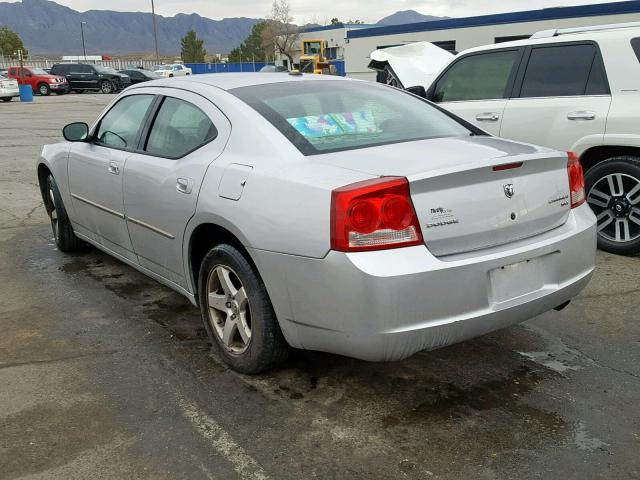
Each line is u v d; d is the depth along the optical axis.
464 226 2.71
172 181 3.50
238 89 3.57
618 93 5.19
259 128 3.19
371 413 2.93
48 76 36.19
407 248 2.59
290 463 2.56
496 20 24.12
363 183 2.60
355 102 3.63
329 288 2.63
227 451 2.65
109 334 3.87
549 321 3.97
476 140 3.36
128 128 4.26
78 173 4.77
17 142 14.18
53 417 2.91
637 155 5.21
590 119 5.25
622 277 4.75
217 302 3.36
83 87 38.97
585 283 3.24
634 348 3.58
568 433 2.74
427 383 3.21
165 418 2.90
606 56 5.29
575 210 3.23
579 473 2.47
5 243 6.02
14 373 3.35
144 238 3.94
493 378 3.25
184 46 93.62
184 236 3.46
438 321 2.63
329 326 2.70
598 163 5.30
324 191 2.65
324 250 2.62
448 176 2.64
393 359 2.66
